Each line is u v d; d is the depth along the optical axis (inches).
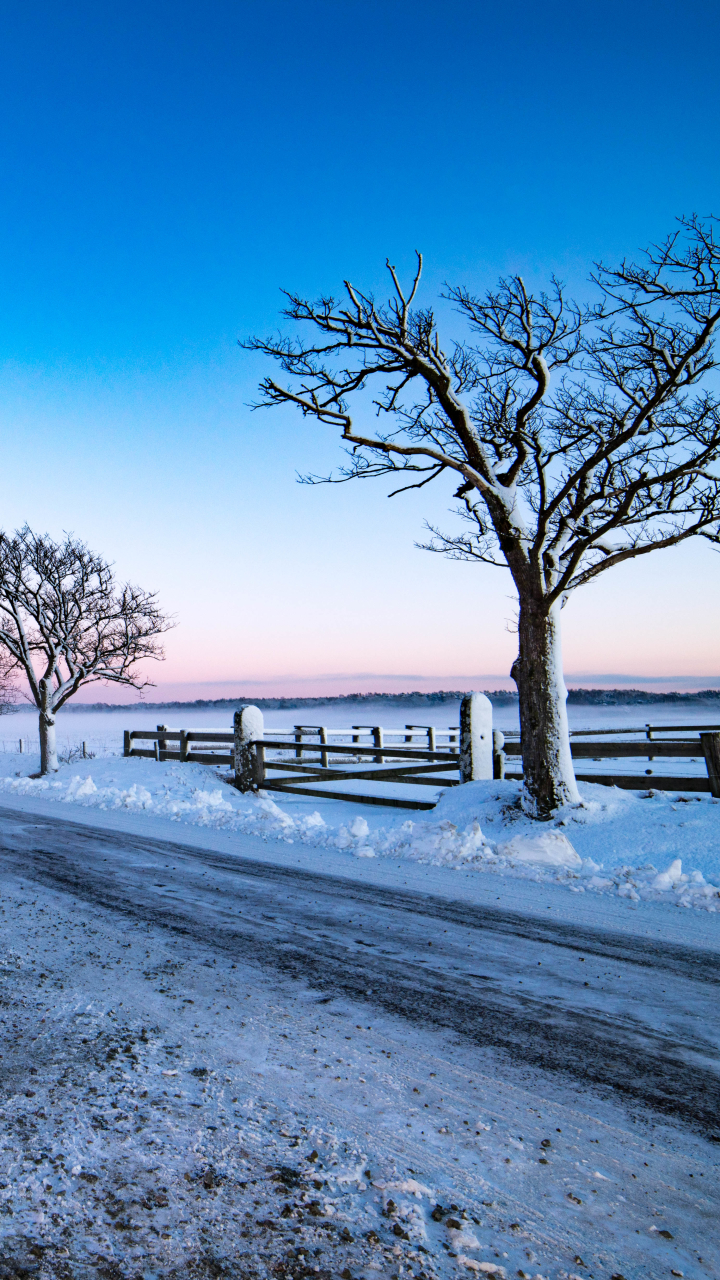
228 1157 121.5
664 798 435.5
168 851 400.5
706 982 207.2
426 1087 147.5
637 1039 171.0
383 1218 107.9
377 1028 175.2
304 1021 178.1
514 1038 171.0
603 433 452.8
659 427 423.8
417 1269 97.8
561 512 494.3
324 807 599.8
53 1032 168.2
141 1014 179.8
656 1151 127.4
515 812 440.1
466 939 245.6
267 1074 150.9
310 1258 99.2
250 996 193.3
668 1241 105.1
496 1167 121.5
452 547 473.1
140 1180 115.0
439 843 383.6
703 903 286.8
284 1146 125.3
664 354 386.9
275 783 615.5
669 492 422.3
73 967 211.9
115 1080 146.4
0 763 1057.5
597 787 464.8
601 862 356.2
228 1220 106.4
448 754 529.0
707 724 959.0
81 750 1096.2
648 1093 146.8
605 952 233.0
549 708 432.8
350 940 243.4
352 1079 149.9
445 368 468.1
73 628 871.1
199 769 733.3
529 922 266.4
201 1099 140.1
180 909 279.3
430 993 197.6
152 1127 129.7
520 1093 146.1
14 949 226.8
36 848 405.4
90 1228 104.2
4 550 871.7
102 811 570.6
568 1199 113.8
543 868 346.6
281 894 305.6
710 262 374.6
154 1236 102.8
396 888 318.0
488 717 519.8
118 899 293.0
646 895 301.3
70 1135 126.5
